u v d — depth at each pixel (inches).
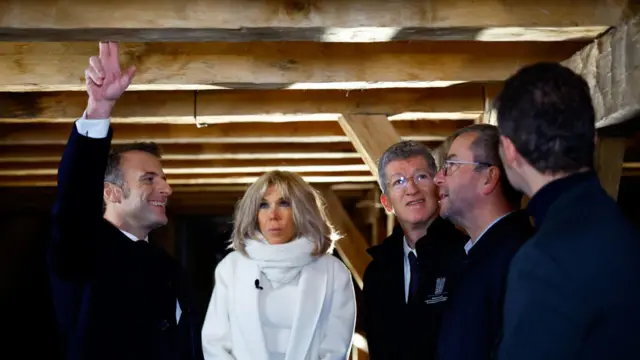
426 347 86.7
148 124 167.5
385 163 97.8
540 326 48.1
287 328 94.3
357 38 93.2
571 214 51.5
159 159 97.0
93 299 85.1
